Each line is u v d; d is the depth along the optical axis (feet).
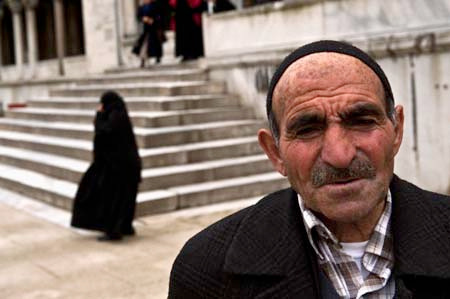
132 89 40.50
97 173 23.62
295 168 4.63
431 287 4.44
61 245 23.48
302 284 4.56
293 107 4.57
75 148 34.99
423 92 27.40
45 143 38.34
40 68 77.61
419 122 27.66
